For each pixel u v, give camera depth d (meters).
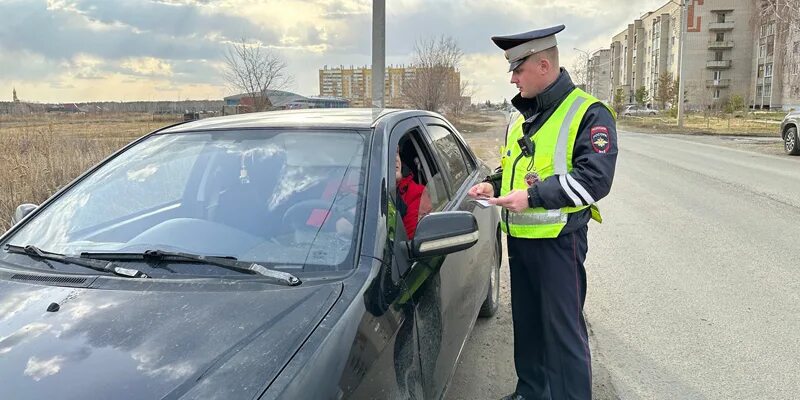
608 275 5.24
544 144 2.54
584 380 2.67
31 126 11.59
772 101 69.06
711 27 79.19
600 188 2.41
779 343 3.80
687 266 5.46
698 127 33.34
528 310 2.81
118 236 2.30
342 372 1.59
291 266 2.03
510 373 3.49
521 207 2.46
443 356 2.44
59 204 2.58
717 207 8.34
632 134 28.36
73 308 1.81
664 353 3.70
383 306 1.92
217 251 2.14
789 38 32.88
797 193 9.45
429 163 3.12
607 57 122.06
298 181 2.39
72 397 1.42
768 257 5.71
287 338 1.63
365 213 2.18
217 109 24.59
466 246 2.22
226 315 1.73
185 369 1.51
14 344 1.63
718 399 3.15
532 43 2.52
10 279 2.06
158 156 2.73
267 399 1.42
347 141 2.54
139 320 1.72
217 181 2.49
